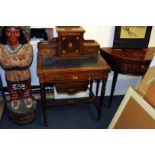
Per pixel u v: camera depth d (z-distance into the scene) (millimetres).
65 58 1882
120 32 2154
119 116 1590
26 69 1934
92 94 2350
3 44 1751
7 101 2295
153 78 1400
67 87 1996
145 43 2258
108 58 2146
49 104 2035
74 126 2125
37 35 2078
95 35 2184
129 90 1505
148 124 1295
